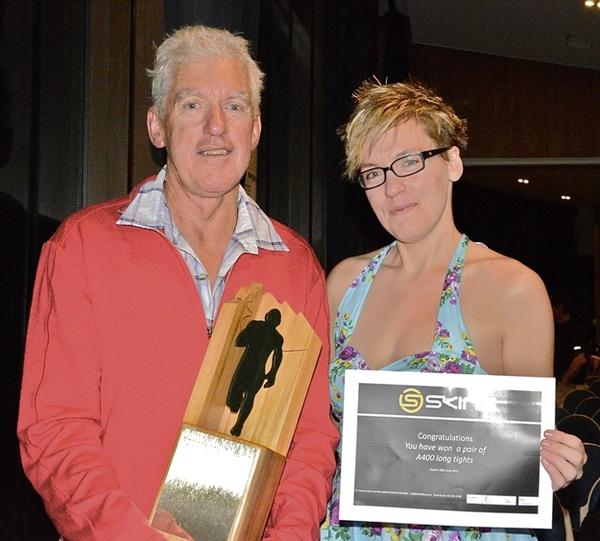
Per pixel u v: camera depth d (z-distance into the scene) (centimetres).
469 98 969
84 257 177
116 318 177
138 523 160
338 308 227
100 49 268
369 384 187
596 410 499
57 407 169
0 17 224
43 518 231
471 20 848
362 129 208
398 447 185
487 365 204
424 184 205
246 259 193
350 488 185
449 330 205
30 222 234
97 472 163
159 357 178
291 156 474
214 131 179
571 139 958
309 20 502
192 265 188
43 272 178
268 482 166
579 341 877
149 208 186
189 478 165
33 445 167
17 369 226
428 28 894
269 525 181
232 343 172
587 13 785
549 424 184
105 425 176
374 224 614
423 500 184
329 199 551
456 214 1207
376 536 205
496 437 185
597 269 1384
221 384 172
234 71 184
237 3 324
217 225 190
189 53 184
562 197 1298
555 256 1371
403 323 212
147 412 177
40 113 240
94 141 266
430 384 186
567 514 277
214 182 181
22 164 232
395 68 696
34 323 176
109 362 176
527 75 964
